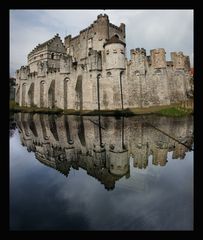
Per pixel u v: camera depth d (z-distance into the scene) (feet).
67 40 261.65
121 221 19.98
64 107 183.32
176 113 123.44
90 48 222.48
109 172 35.09
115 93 160.76
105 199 24.94
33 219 20.40
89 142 60.03
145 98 167.84
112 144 56.24
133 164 39.24
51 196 26.09
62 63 182.80
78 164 40.70
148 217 20.36
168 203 23.49
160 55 174.09
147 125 86.38
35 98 222.28
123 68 163.02
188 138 59.57
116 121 104.53
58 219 20.42
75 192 27.07
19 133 80.48
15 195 26.45
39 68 212.43
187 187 27.76
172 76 182.91
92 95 163.63
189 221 19.60
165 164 38.55
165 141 57.21
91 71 164.04
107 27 214.69
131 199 24.56
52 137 70.49
